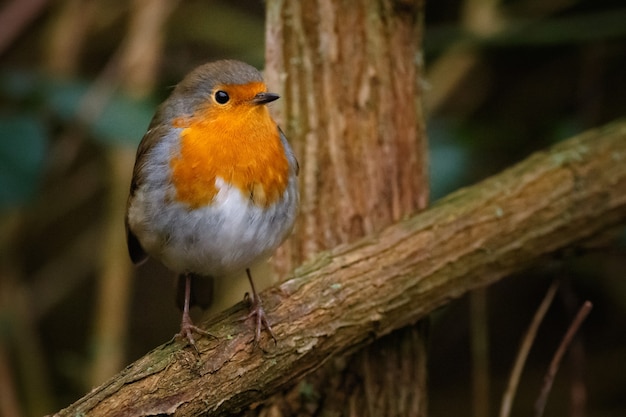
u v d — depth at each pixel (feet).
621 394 36.24
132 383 18.67
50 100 29.96
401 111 24.03
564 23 31.14
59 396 38.81
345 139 23.72
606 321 36.91
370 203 23.81
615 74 36.76
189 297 22.21
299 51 23.72
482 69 37.06
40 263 40.83
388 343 23.45
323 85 23.68
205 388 19.39
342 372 23.26
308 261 22.36
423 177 24.53
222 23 36.99
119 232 33.45
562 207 23.70
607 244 24.66
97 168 38.45
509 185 23.70
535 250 23.63
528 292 37.42
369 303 21.56
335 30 23.59
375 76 23.73
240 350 19.93
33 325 38.24
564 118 33.99
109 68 33.71
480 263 22.93
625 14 30.81
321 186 23.79
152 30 34.12
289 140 23.86
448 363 37.70
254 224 20.81
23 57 37.93
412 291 22.11
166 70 36.55
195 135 20.61
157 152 20.84
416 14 24.11
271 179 20.89
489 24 33.76
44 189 37.76
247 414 23.17
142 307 40.45
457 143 30.27
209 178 20.45
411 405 23.75
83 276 39.37
